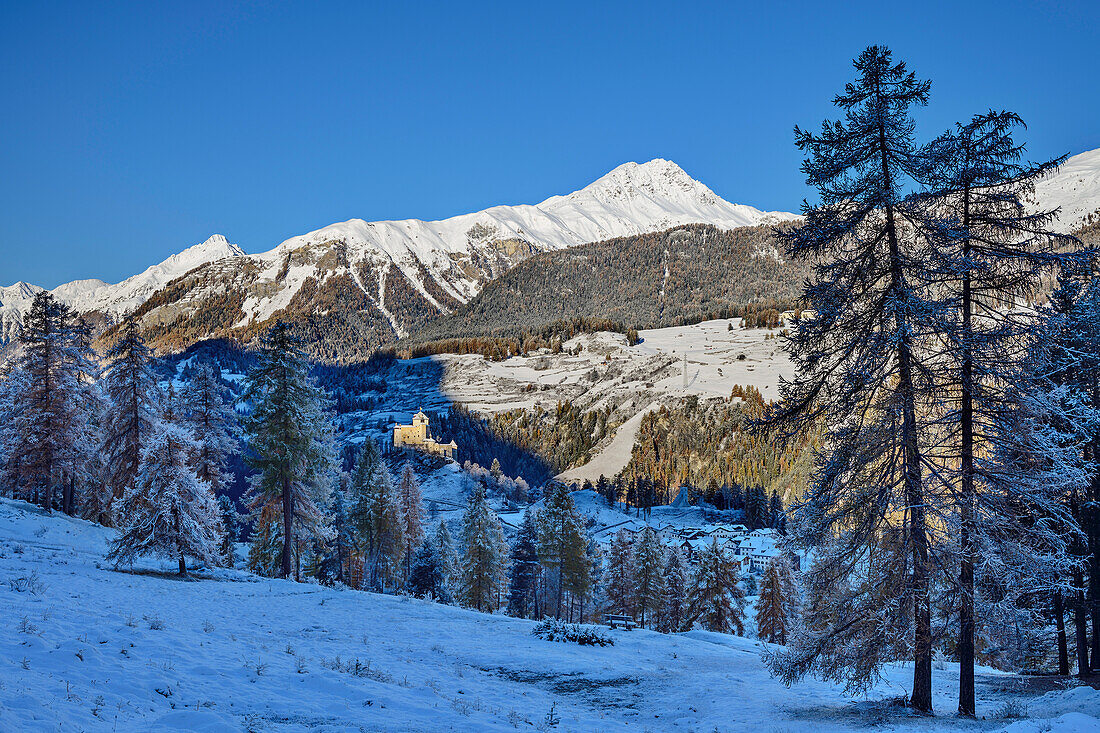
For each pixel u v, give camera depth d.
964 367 15.91
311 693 13.63
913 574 15.97
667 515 175.50
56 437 47.16
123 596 23.58
